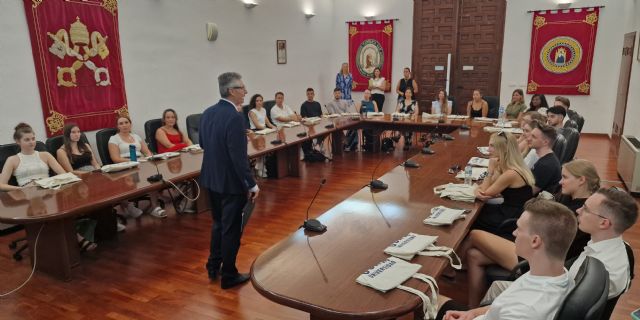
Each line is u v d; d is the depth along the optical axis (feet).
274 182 17.60
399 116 21.71
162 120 15.92
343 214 7.77
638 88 18.25
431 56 28.96
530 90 27.07
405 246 6.13
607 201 5.09
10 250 11.26
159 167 11.66
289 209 14.29
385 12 29.68
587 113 26.30
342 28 31.19
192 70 19.85
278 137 16.31
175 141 15.78
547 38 26.04
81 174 11.00
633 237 11.61
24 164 11.24
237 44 22.38
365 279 5.25
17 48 13.34
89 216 11.43
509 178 8.40
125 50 16.72
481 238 7.45
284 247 6.37
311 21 28.63
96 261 10.53
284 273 5.57
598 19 24.77
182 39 19.13
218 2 20.84
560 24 25.59
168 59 18.60
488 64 27.73
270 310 8.35
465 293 8.83
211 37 20.27
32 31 13.65
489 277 7.38
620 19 24.30
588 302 3.85
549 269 4.32
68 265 9.53
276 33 25.27
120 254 10.94
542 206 4.39
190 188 13.80
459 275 9.55
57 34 14.34
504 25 26.86
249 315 8.18
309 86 29.27
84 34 15.16
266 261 5.92
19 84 13.48
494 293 6.39
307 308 4.83
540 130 9.37
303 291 5.10
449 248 6.17
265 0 23.98
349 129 22.15
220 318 8.09
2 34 12.91
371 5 29.96
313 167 19.99
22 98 13.58
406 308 4.74
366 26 30.35
